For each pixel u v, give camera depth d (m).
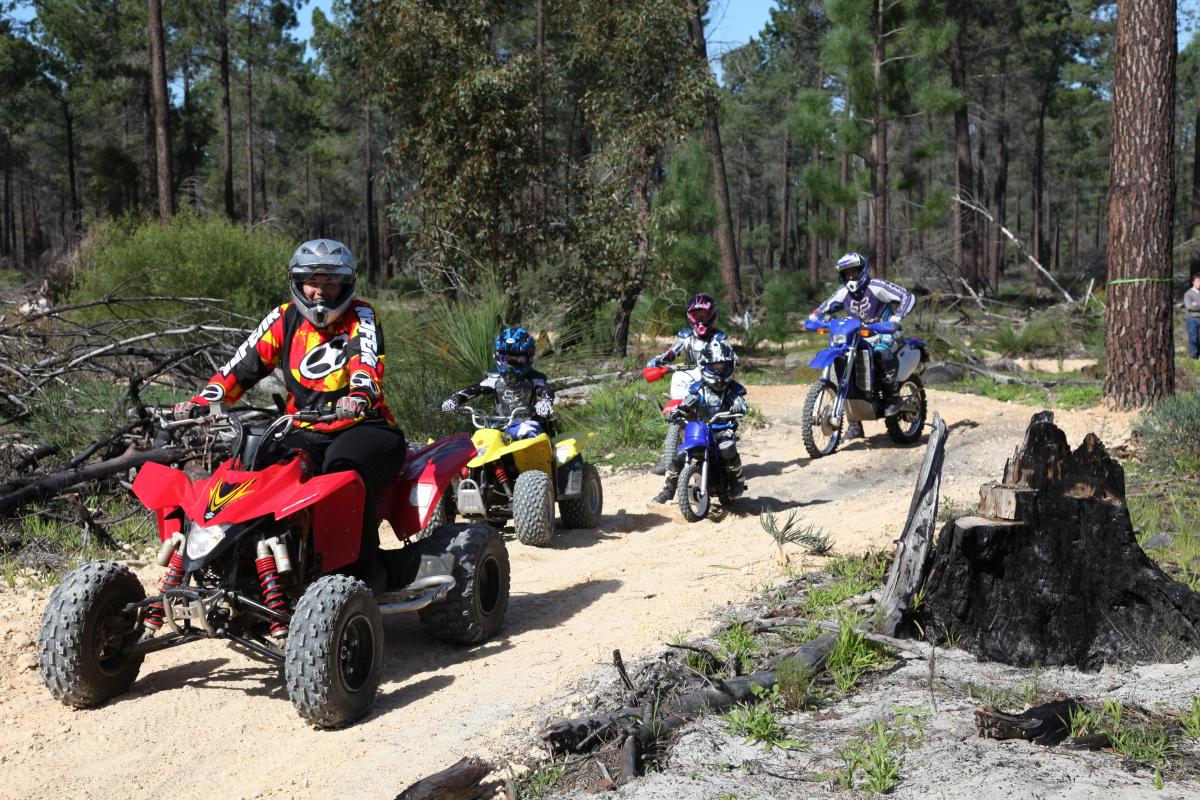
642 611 5.66
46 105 56.59
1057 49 53.53
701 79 18.72
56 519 7.74
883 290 10.91
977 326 24.30
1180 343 23.64
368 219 55.28
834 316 11.21
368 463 4.79
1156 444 9.62
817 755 3.74
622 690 4.33
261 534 4.45
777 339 21.98
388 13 17.28
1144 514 7.43
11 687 4.84
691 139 20.92
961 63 38.47
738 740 3.88
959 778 3.49
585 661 4.81
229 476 4.43
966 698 4.28
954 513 7.29
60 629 4.39
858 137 22.70
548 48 21.23
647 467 10.55
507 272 17.58
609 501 9.16
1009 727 3.82
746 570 6.36
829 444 10.86
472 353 11.38
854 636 4.73
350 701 4.27
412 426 10.84
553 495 7.66
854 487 9.54
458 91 17.20
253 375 5.07
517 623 5.72
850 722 4.03
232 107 55.72
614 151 18.55
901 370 10.88
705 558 6.87
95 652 4.49
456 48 17.50
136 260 15.59
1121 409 11.78
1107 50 54.94
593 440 11.66
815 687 4.40
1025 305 34.09
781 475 10.16
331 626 4.18
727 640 4.90
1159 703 4.23
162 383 10.82
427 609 5.25
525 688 4.55
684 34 19.53
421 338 11.86
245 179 62.41
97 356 10.08
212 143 62.25
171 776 3.91
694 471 8.34
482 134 17.16
